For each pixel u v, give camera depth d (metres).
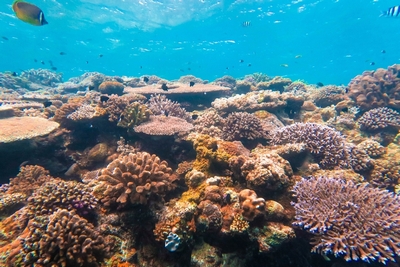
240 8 6.00
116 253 0.90
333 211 0.91
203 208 0.97
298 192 1.02
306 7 5.97
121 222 0.97
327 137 1.40
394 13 2.41
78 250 0.79
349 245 0.83
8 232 0.94
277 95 2.20
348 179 1.20
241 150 1.35
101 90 2.45
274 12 6.23
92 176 1.36
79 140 1.64
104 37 8.38
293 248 0.97
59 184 1.01
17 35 8.19
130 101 2.00
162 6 5.99
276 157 1.19
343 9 6.13
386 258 0.79
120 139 1.57
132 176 0.99
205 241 0.99
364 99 2.30
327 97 2.64
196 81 4.09
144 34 8.05
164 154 1.50
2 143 1.34
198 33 7.91
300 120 2.26
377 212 0.90
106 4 5.75
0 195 1.18
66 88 3.74
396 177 1.39
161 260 0.93
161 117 1.67
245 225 0.91
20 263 0.77
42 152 1.54
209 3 5.82
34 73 4.52
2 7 5.57
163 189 1.04
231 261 0.94
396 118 2.00
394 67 2.50
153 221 0.98
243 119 1.58
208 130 1.59
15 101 2.33
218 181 1.10
